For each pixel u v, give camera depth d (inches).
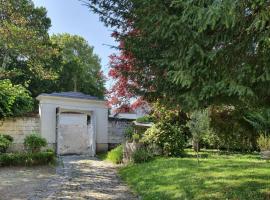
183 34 193.5
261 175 340.5
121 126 790.5
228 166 400.8
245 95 186.7
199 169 389.4
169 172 387.5
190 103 205.3
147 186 348.5
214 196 274.5
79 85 1398.9
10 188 356.5
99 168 521.7
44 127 700.7
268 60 183.9
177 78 192.5
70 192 342.0
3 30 603.2
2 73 733.9
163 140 537.6
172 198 289.0
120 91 512.7
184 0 185.8
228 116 583.2
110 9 279.4
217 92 191.3
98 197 322.3
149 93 269.4
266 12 168.4
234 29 186.2
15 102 664.4
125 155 563.8
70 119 737.6
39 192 338.6
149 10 205.2
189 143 614.5
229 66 191.6
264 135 547.2
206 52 190.9
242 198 260.2
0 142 584.7
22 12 683.4
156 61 221.8
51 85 1152.8
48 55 681.0
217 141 618.5
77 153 737.0
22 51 647.1
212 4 175.5
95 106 756.6
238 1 171.2
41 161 540.1
